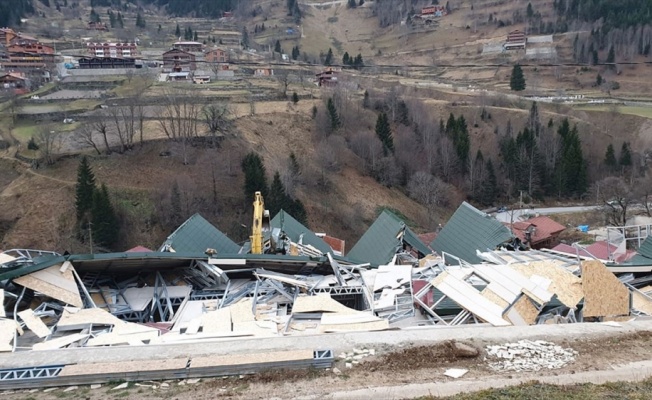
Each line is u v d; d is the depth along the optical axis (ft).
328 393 47.67
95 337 60.39
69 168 188.14
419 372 51.57
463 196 235.20
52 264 70.13
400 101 280.72
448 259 94.32
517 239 97.86
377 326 63.26
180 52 351.25
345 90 296.10
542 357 54.34
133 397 47.62
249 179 181.16
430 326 62.85
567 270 73.41
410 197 226.17
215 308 71.10
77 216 164.96
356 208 203.10
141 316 72.28
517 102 319.68
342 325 63.72
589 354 55.11
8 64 327.47
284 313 69.82
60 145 197.98
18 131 219.20
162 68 347.77
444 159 240.94
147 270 81.30
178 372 50.98
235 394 47.88
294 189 194.08
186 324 64.85
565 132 252.01
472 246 95.86
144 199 178.50
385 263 98.22
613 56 403.54
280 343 57.77
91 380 50.21
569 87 379.35
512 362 53.36
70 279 69.97
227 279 76.95
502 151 251.19
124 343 59.11
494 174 240.12
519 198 237.66
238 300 73.31
